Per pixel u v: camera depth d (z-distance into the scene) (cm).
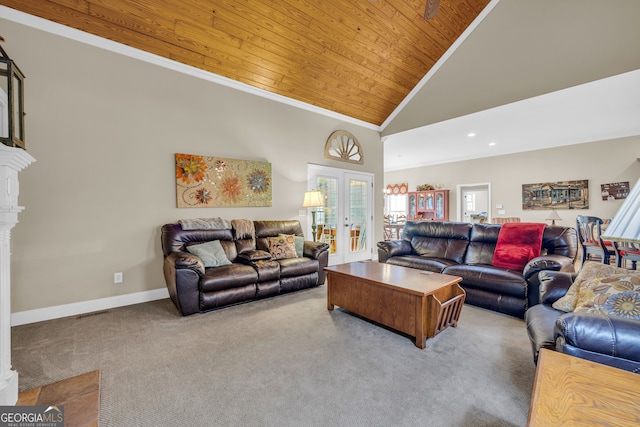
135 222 330
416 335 223
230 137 404
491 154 754
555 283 204
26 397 162
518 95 417
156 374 187
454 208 837
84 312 300
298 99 475
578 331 123
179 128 360
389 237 838
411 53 461
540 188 678
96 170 307
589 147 611
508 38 425
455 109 486
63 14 279
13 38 266
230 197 399
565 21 376
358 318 283
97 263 308
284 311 302
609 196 587
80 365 197
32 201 275
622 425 75
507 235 338
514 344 227
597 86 367
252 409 154
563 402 85
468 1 419
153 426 142
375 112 565
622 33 338
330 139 528
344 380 180
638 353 113
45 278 282
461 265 334
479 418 147
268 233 402
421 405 157
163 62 346
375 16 381
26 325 267
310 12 349
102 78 309
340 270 295
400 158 838
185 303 281
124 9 289
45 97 280
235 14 325
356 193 579
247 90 420
